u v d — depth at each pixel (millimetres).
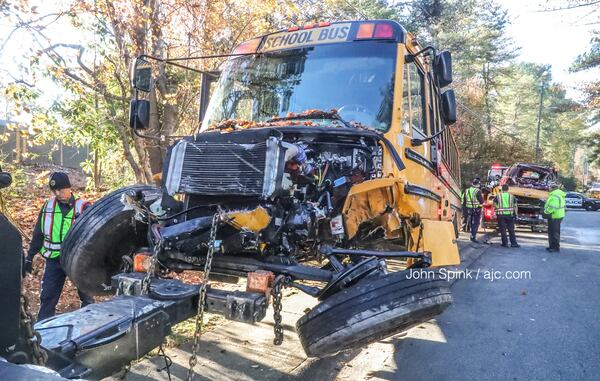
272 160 3689
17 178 10609
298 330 3369
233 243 3707
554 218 12852
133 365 4449
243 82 5711
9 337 1965
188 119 10242
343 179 4152
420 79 5895
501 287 8289
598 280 8977
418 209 5062
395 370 4680
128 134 10328
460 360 4969
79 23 8195
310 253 4242
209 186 3852
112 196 4496
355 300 3172
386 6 32125
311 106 5246
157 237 3754
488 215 17609
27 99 7793
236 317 3225
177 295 3227
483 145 34750
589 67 35781
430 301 3287
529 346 5402
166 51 9578
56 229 5008
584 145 44625
